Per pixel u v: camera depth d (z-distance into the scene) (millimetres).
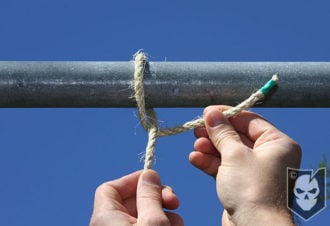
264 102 830
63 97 810
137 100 810
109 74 810
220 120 842
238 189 794
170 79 811
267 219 768
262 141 849
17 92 803
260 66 822
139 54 820
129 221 821
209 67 819
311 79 816
